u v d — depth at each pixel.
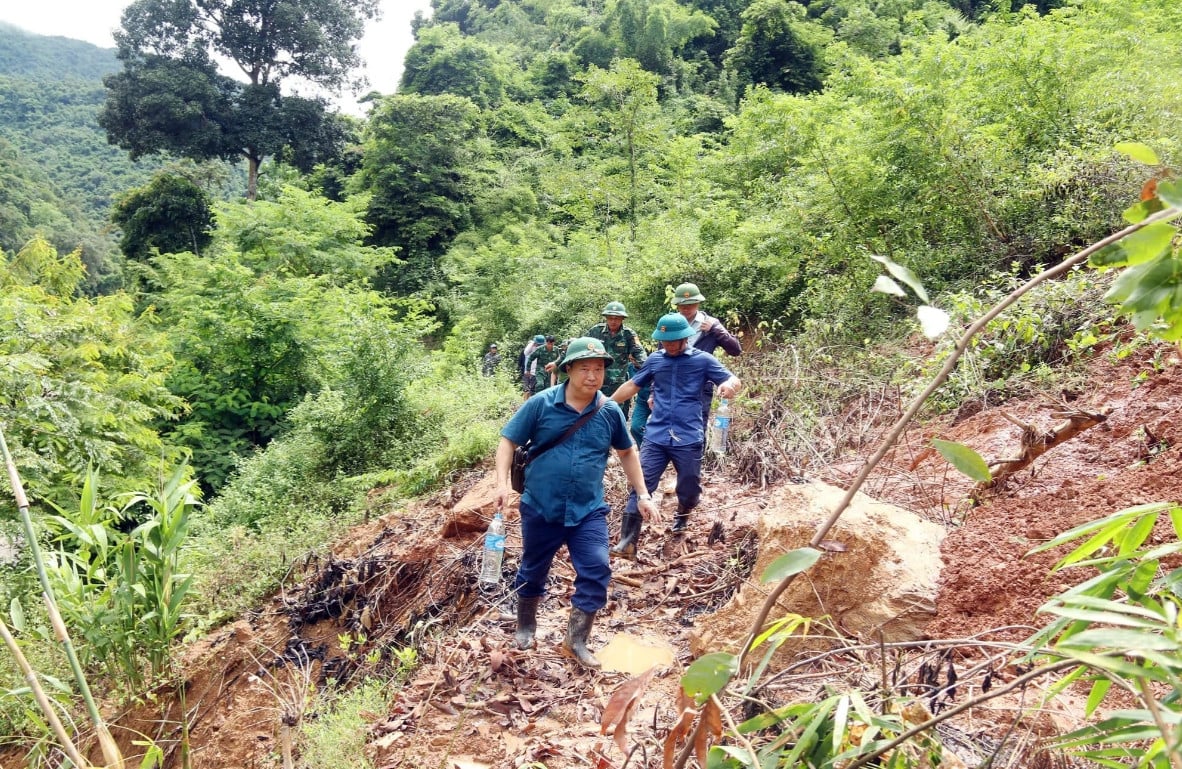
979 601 3.46
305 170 41.31
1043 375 5.95
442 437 12.45
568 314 17.34
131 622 5.11
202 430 17.61
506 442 4.40
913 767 1.77
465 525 6.48
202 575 7.75
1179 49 10.80
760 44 39.16
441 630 5.30
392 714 4.23
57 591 5.04
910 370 7.29
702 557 5.55
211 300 19.09
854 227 10.46
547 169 34.44
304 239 25.88
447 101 37.03
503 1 75.81
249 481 11.89
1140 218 1.24
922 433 6.26
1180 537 1.45
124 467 10.50
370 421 12.49
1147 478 3.63
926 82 10.48
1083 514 3.65
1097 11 13.50
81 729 5.54
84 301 11.63
